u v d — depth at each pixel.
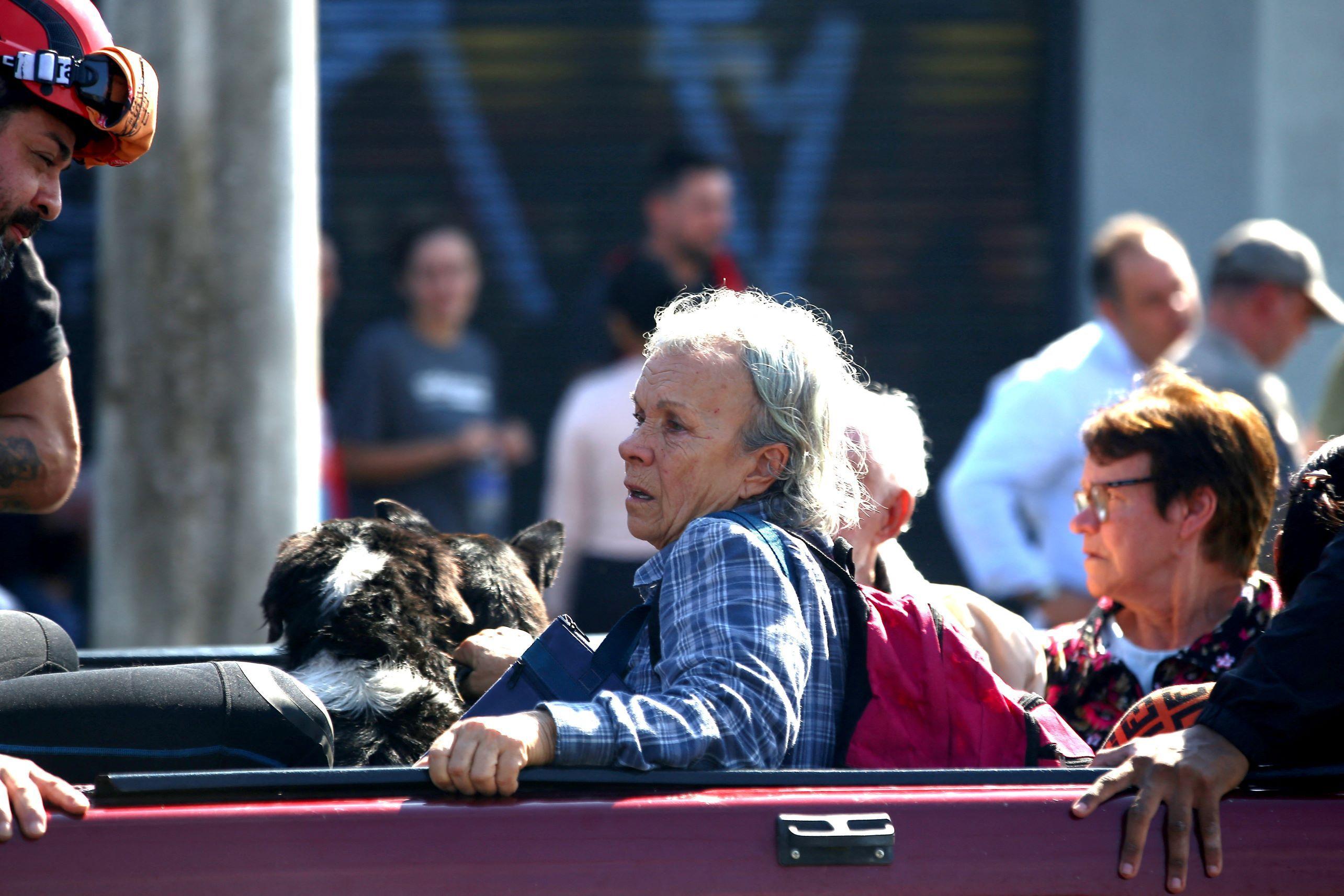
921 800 7.44
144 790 7.08
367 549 9.60
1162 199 30.48
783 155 31.88
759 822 7.28
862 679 8.35
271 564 16.28
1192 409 10.84
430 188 32.00
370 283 32.09
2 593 21.19
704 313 8.94
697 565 8.12
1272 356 20.38
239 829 7.00
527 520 32.06
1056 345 19.94
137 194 16.11
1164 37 30.28
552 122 31.94
